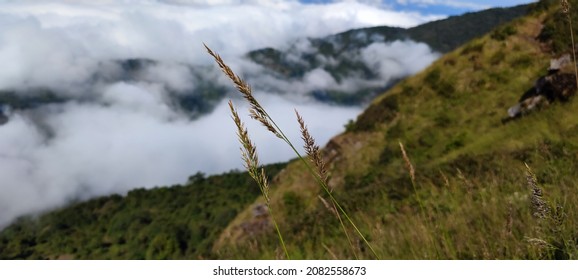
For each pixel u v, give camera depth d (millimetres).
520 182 7480
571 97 16625
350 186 24094
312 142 2186
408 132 26094
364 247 6688
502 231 4645
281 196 27234
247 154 2047
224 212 114375
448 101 26844
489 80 26203
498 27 30156
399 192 11938
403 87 30953
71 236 184125
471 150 18266
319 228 11430
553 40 25766
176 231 109375
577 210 4332
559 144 10242
